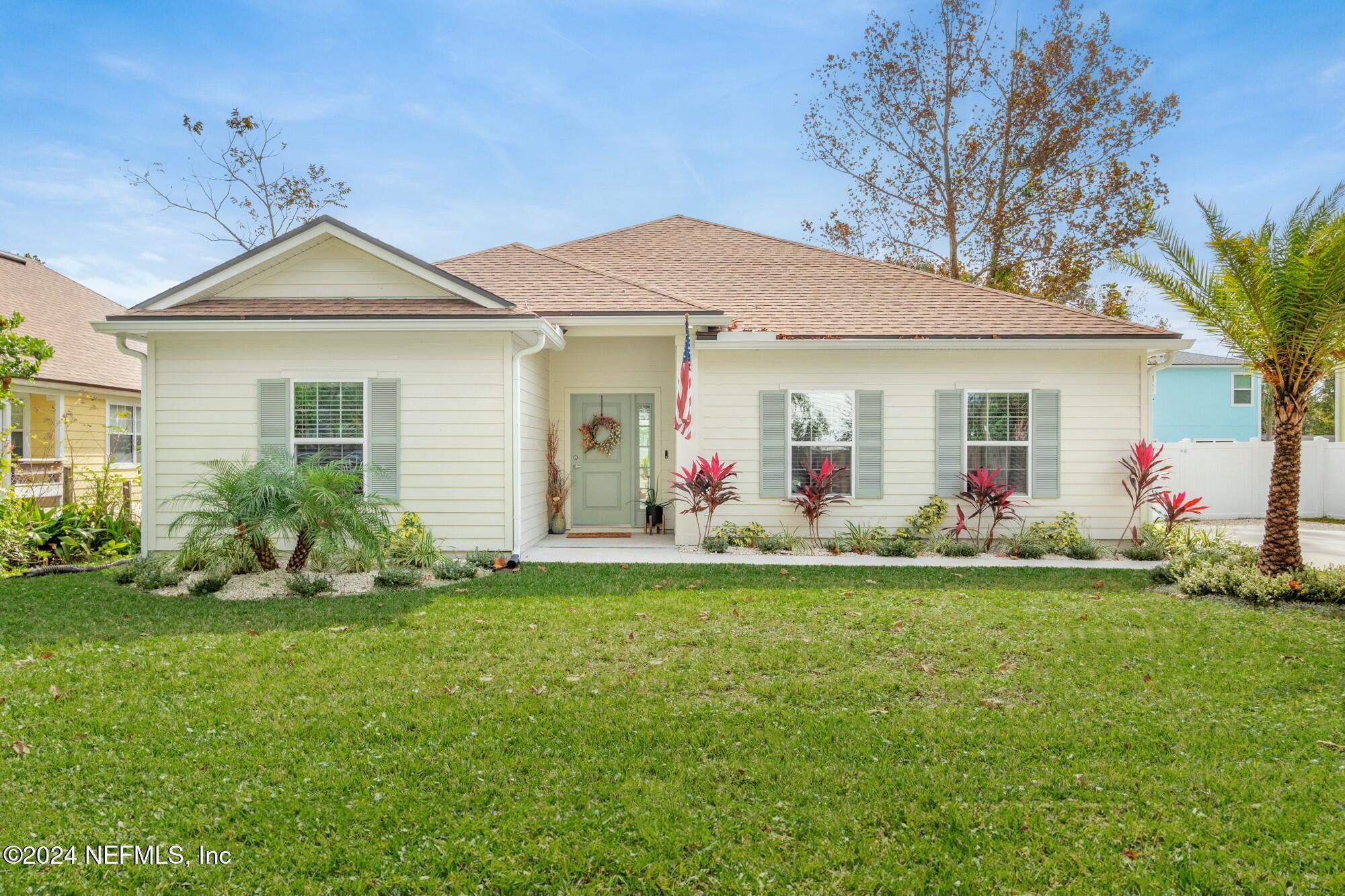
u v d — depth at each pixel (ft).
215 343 33.42
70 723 14.06
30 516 34.99
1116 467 38.42
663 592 26.21
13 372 36.01
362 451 33.37
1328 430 110.32
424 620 21.85
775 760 12.68
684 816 10.90
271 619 22.03
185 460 33.37
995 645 19.42
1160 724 14.26
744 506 39.04
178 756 12.79
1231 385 87.04
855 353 38.75
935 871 9.74
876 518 38.73
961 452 38.47
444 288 34.40
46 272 63.16
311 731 13.78
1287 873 9.59
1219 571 26.66
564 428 44.80
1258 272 26.78
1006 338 37.29
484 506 33.47
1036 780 12.00
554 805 11.19
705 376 39.09
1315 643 19.74
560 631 20.68
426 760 12.62
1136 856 10.00
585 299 38.42
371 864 9.80
